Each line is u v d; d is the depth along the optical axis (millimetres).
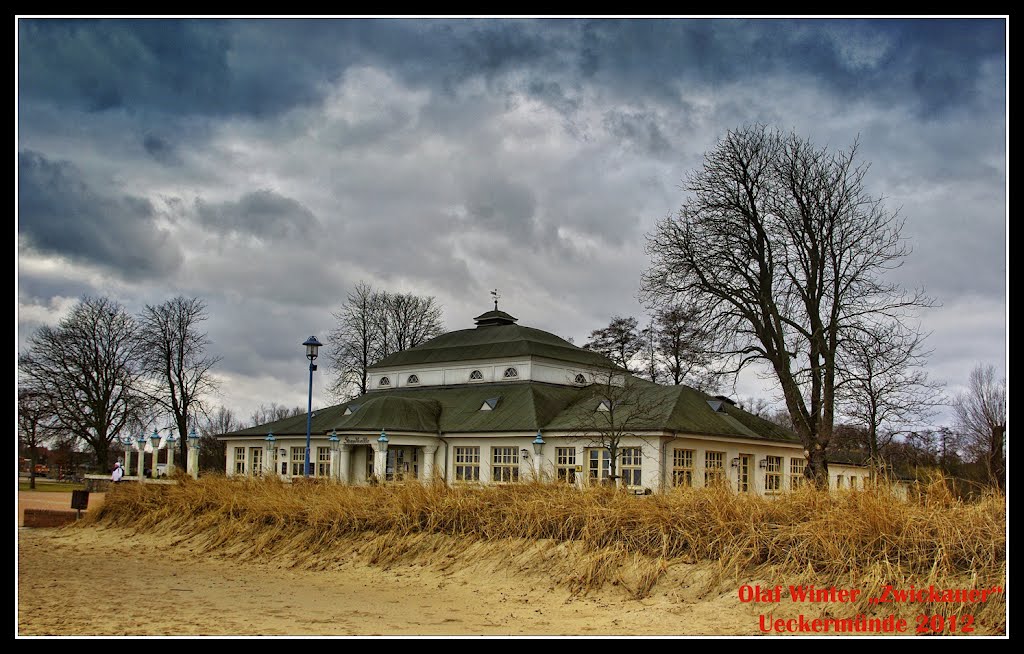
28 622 13422
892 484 16469
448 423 48250
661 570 15523
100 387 57688
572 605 15148
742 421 46781
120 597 15898
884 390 37656
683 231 40688
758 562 15062
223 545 23141
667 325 60781
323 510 22359
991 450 24141
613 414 41844
